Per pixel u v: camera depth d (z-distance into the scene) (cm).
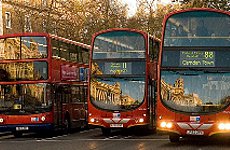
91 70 2844
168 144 2255
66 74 3100
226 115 2136
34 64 2834
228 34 2184
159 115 2195
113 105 2797
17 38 2852
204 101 2155
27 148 2175
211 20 2205
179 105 2172
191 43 2197
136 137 2753
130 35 2823
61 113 2994
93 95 2827
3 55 2859
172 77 2192
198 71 2175
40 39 2845
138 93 2789
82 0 5606
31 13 5466
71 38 5222
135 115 2778
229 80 2150
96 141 2502
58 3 5812
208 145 2183
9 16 6034
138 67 2800
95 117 2809
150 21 5319
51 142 2498
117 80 2809
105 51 2836
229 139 2433
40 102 2827
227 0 4116
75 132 3344
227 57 2167
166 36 2222
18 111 2833
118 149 2055
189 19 2217
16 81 2841
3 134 3266
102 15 5512
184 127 2153
